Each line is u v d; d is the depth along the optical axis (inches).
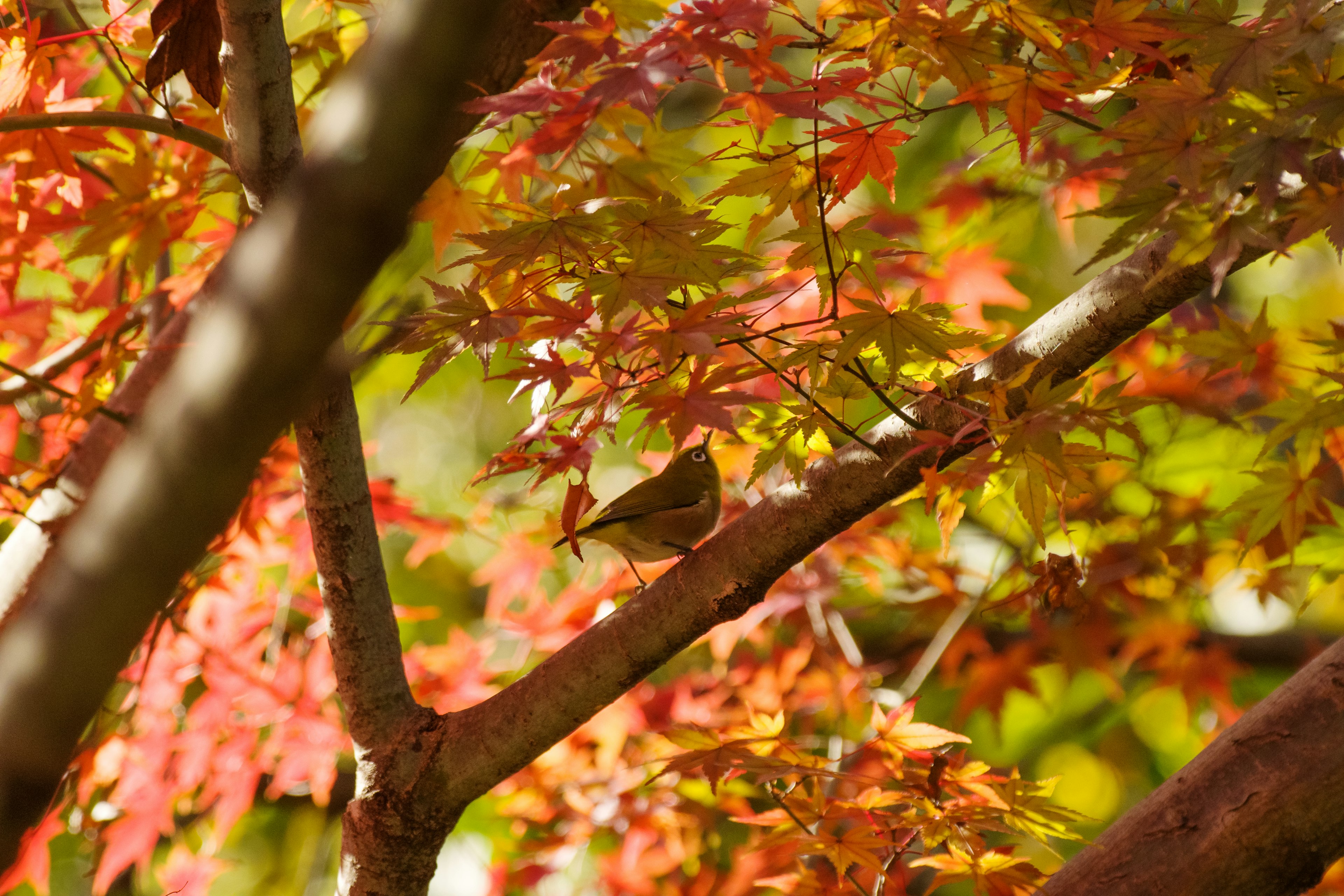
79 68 186.7
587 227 174.4
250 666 189.9
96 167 185.9
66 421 182.9
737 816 190.2
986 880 177.0
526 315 174.4
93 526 85.0
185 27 176.1
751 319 176.1
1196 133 172.1
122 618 84.4
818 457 178.4
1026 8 173.3
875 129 175.0
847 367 174.7
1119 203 172.2
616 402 174.9
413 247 184.1
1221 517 189.8
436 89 80.0
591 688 176.1
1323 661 173.6
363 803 177.0
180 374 84.0
